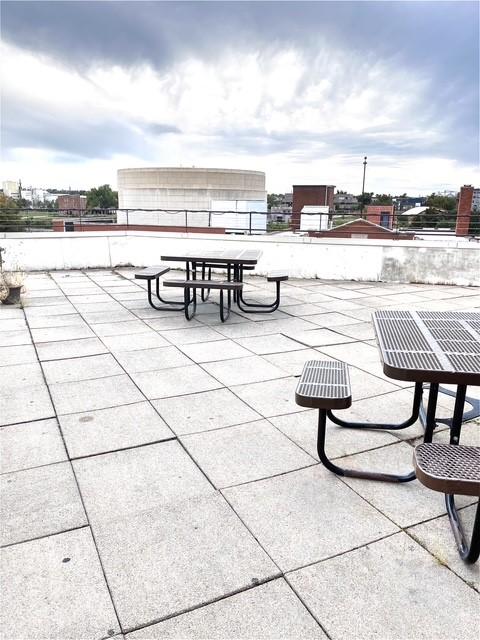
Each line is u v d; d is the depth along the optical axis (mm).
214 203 22156
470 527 2357
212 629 1764
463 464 1899
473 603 1896
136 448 3098
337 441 3213
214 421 3498
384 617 1822
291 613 1838
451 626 1785
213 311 7262
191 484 2695
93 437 3240
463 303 7844
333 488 2674
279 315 7000
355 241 10367
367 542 2238
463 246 9852
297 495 2600
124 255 11648
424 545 2227
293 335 5898
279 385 4223
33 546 2189
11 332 5910
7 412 3627
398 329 2930
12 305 7461
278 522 2373
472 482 1771
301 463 2932
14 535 2262
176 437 3250
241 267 7492
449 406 3816
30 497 2564
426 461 1924
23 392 4016
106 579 1995
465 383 2186
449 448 2047
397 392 4082
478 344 2613
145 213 26094
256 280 10242
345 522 2383
